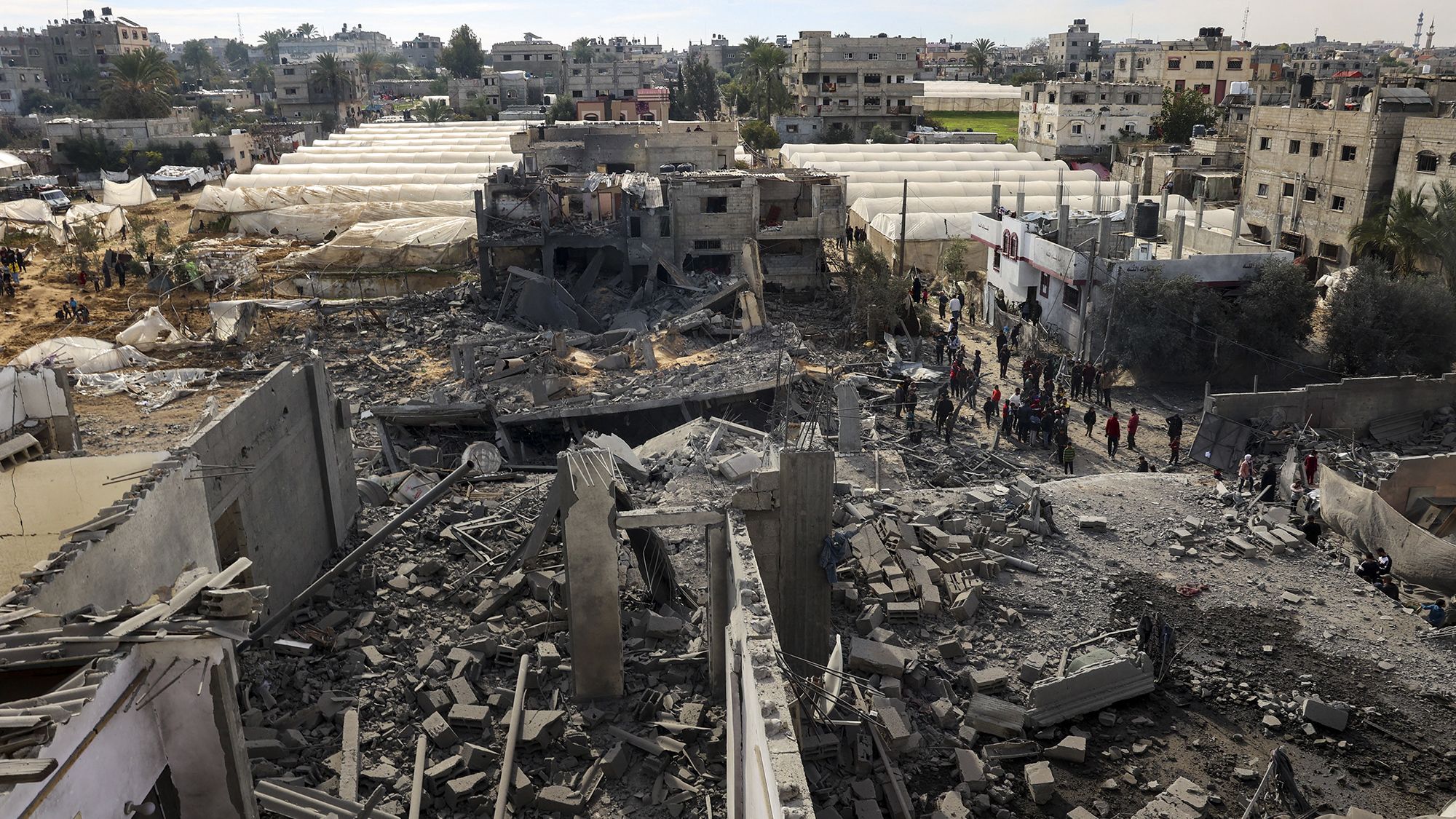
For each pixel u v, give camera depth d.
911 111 108.50
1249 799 13.91
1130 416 33.03
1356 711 15.80
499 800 12.62
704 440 25.69
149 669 8.26
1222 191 61.34
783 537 15.27
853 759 13.95
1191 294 35.84
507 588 17.50
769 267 49.75
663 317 41.31
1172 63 111.25
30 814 6.59
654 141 60.16
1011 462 28.83
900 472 25.22
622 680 14.78
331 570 16.47
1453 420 30.59
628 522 14.06
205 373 25.33
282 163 82.44
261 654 15.39
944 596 18.55
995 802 13.77
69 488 13.23
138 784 8.16
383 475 25.14
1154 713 15.85
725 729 14.05
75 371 26.17
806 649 15.91
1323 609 18.75
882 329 42.00
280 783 11.93
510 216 47.41
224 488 14.86
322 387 18.98
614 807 12.93
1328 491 22.38
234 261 52.72
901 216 55.84
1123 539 21.44
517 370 33.38
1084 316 37.66
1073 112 88.62
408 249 51.31
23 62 153.88
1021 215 45.31
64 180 93.88
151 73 114.31
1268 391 33.19
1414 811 13.70
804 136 106.06
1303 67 134.88
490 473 25.39
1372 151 46.56
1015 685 16.23
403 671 15.35
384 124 112.00
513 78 144.00
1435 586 19.98
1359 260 45.50
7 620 8.57
